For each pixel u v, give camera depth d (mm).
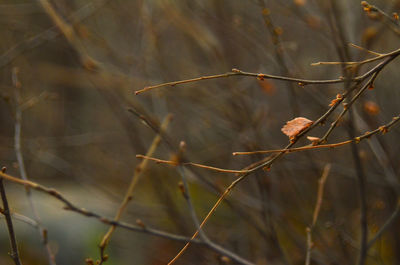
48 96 2994
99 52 3570
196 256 3391
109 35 3859
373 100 2957
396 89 3344
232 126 3061
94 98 5031
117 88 3090
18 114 2469
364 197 2170
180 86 3309
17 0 4309
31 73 4207
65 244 4215
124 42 3768
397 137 3318
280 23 3414
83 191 4805
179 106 3369
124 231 4043
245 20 3312
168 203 3326
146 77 3195
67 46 3256
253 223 2660
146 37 3314
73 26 3031
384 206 3229
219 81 3119
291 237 2818
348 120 2217
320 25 2678
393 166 2816
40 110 4793
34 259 4105
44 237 1902
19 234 4188
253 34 3082
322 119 1349
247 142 2631
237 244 3301
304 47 3590
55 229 4246
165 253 3670
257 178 2561
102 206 4414
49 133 4949
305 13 3113
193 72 3391
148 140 3584
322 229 3117
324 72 3264
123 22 3762
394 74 3352
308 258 2045
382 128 1376
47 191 1612
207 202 3799
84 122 5090
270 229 2562
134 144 3301
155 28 3293
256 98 3682
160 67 3234
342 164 3414
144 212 3918
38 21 3883
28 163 4977
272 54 3059
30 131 4930
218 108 3248
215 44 2975
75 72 3830
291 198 3318
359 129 2527
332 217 2930
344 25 2520
